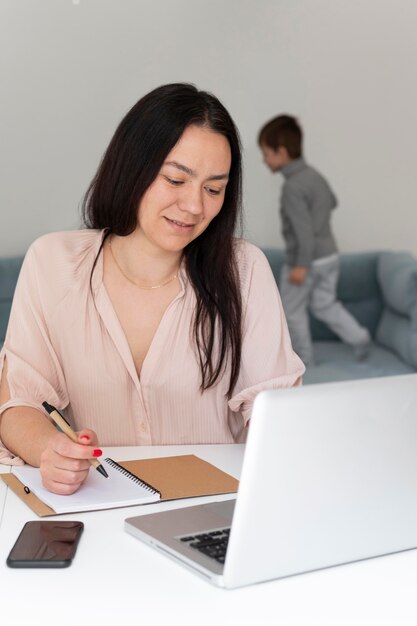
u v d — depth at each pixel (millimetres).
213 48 5457
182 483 1766
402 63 5750
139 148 1872
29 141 5262
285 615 1256
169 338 2045
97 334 2043
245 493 1266
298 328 5047
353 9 5633
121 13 5262
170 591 1312
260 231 5750
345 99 5730
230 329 2049
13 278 4961
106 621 1226
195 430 2104
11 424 1924
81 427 2094
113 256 2066
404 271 5180
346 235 5910
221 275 2039
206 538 1455
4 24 5094
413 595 1327
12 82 5168
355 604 1293
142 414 2076
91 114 5316
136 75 5355
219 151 1859
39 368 2055
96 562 1402
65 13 5172
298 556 1350
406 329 5102
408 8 5688
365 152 5828
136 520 1530
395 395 1354
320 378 4719
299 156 5062
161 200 1870
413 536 1469
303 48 5605
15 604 1266
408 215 5914
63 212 5383
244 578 1317
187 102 1852
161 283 2049
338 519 1363
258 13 5500
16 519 1580
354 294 5555
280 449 1265
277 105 5641
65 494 1660
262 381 2070
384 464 1376
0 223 5305
